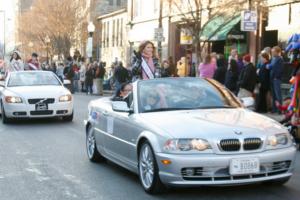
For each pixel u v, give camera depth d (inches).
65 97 616.7
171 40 1310.3
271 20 905.5
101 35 2057.1
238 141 261.0
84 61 1390.3
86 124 390.0
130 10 1608.0
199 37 910.4
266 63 652.7
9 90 620.1
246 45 968.3
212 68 686.5
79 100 995.9
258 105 657.6
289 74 776.9
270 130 271.9
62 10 2028.8
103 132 351.3
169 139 265.4
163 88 320.8
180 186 267.0
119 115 322.7
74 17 2030.0
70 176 336.8
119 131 321.1
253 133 264.8
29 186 312.2
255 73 624.7
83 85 1332.4
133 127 300.0
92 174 341.1
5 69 1033.5
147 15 1478.8
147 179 286.5
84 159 393.1
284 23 872.3
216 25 968.9
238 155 259.1
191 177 260.5
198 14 911.7
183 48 1285.7
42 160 390.6
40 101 603.8
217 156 257.8
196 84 328.2
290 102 444.8
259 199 270.1
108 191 296.2
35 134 525.7
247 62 627.2
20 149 438.3
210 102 314.2
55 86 642.8
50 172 349.4
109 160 362.0
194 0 959.6
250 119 285.0
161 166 267.3
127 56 1659.7
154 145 272.2
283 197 273.6
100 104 371.9
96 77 1197.1
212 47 1083.9
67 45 2009.1
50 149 437.1
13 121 634.8
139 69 440.1
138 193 289.3
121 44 1819.6
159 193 281.6
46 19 2057.1
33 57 898.7
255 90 661.9
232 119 282.0
